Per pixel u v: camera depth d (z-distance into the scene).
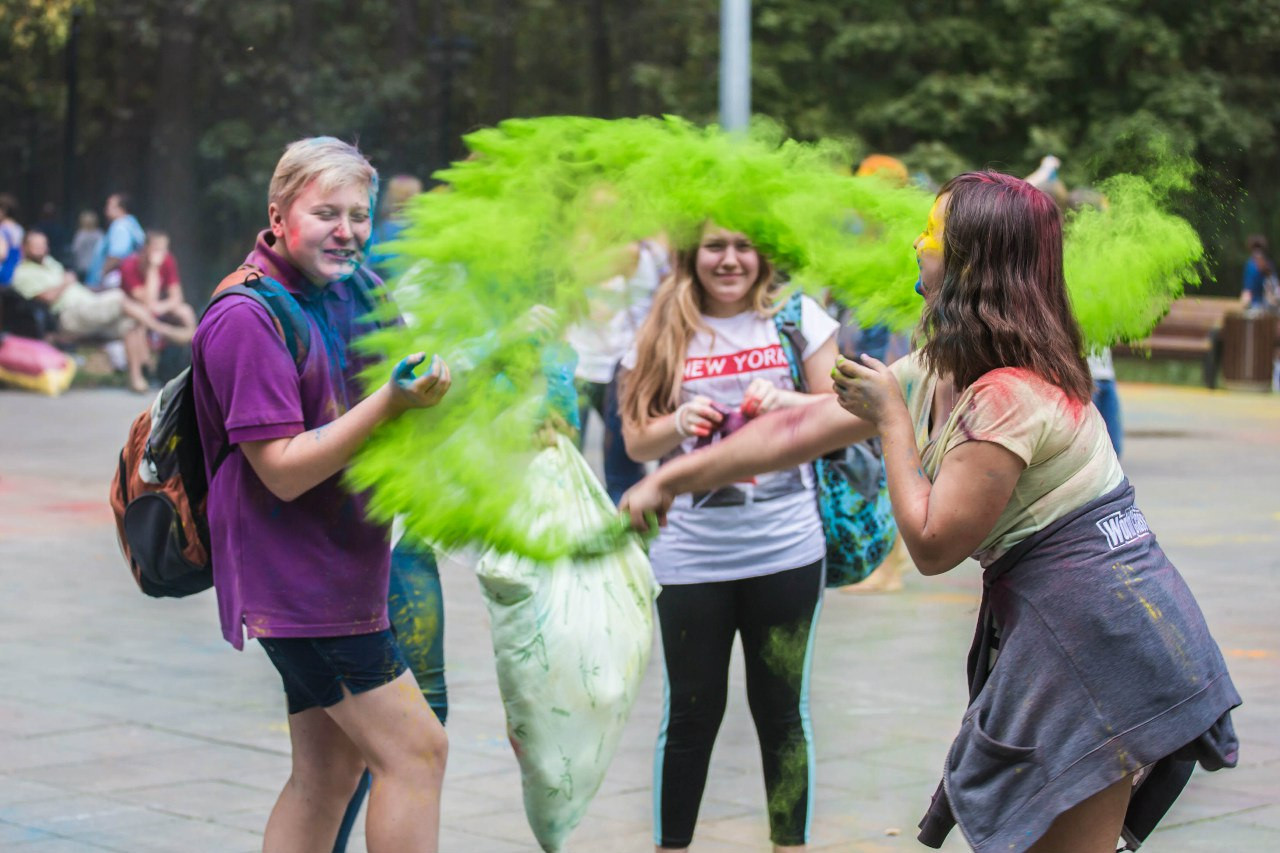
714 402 5.30
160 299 24.81
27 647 8.78
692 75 36.72
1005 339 3.55
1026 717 3.52
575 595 4.41
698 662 5.14
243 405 4.02
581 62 44.59
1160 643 3.51
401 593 5.14
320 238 4.17
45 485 15.10
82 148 47.06
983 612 3.73
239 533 4.16
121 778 6.41
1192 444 19.94
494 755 6.80
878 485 5.21
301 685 4.29
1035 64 34.38
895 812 6.02
